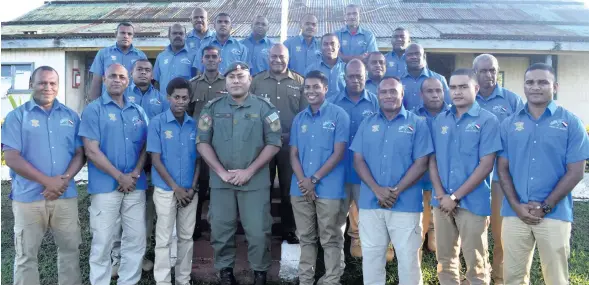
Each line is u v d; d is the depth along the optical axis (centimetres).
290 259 407
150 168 412
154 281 388
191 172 367
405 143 332
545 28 977
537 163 290
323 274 397
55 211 332
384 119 341
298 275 389
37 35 948
